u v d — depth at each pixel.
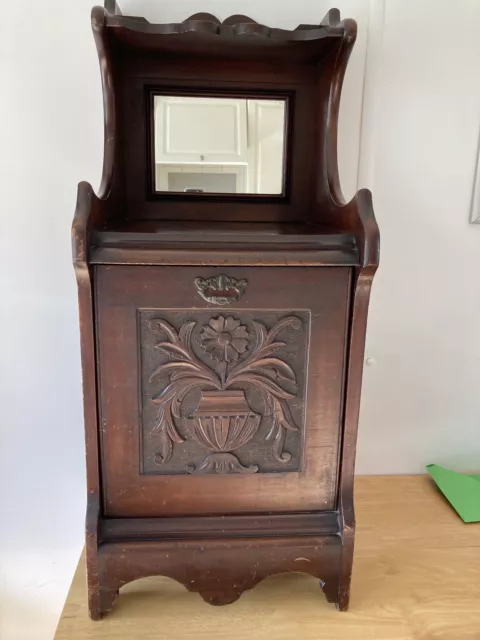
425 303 1.04
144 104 0.86
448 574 0.82
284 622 0.72
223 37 0.74
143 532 0.72
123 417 0.69
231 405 0.70
